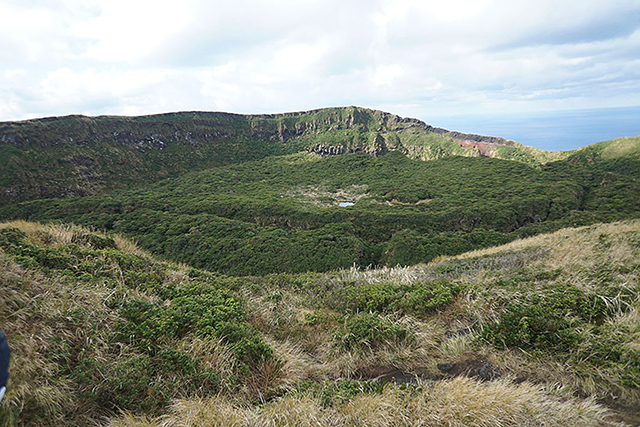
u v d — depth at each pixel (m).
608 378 3.30
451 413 2.89
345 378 3.92
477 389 3.18
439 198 74.94
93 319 3.72
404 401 3.07
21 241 5.57
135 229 55.19
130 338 3.64
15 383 2.54
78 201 73.38
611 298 4.61
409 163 140.12
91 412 2.86
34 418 2.53
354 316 5.48
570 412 2.89
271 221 63.28
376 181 111.50
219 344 3.89
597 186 71.94
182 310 4.56
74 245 6.26
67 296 3.97
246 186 111.25
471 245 39.66
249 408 3.14
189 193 95.31
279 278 8.88
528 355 3.85
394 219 54.69
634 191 64.06
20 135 106.94
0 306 3.28
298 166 148.62
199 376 3.36
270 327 5.28
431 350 4.37
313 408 2.98
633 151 104.69
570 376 3.49
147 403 2.96
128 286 5.34
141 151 141.75
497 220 52.25
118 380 2.99
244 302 5.86
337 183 115.56
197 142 167.50
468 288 5.80
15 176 97.00
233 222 54.59
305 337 5.12
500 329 4.29
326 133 195.38
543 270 6.96
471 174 100.88
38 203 72.12
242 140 186.00
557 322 4.14
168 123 160.75
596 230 11.34
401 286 6.70
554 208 56.66
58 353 3.11
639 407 2.98
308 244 43.50
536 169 99.12
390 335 4.53
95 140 128.75
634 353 3.43
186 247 45.91
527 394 3.08
